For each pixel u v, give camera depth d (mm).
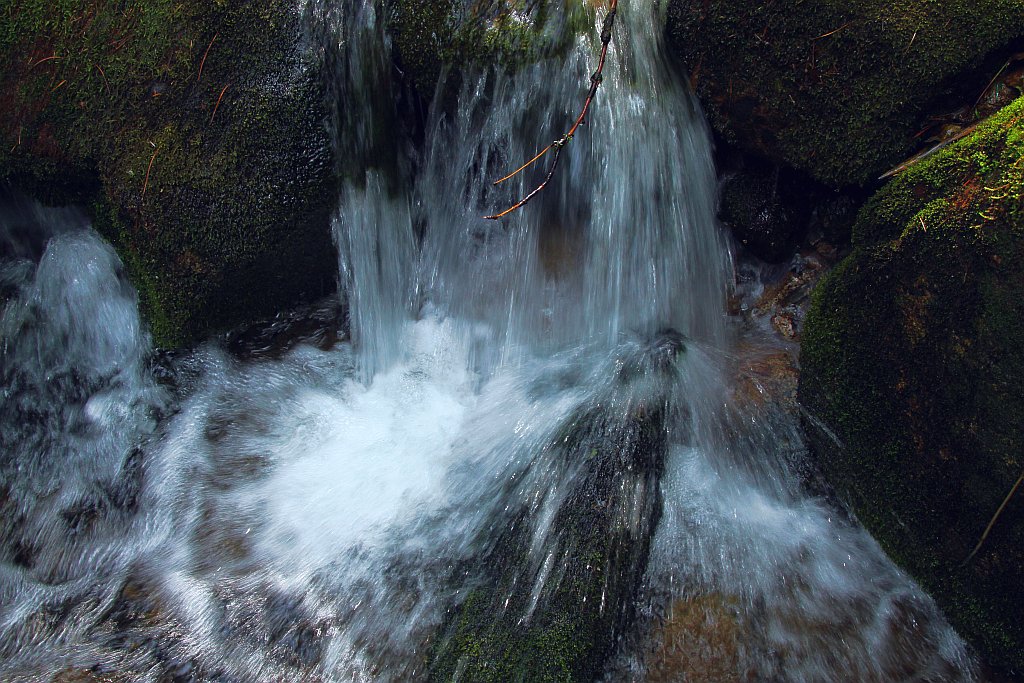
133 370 3795
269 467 3479
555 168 3197
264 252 3512
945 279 2510
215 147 3342
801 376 3084
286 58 3287
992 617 2557
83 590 3127
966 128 2785
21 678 2785
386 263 3787
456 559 3012
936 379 2574
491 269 3723
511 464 3256
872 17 2838
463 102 3439
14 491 3582
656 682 2674
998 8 2734
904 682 2643
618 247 3479
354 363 3844
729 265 3574
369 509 3256
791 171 3285
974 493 2531
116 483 3512
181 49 3299
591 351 3594
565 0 3223
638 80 3254
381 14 3422
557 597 2766
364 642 2824
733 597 2830
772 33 2984
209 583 3059
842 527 2979
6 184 3684
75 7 3432
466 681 2670
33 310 3857
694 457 3191
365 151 3537
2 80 3525
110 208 3531
